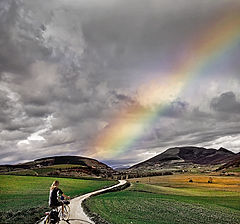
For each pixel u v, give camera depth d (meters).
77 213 24.08
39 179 100.44
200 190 98.50
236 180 148.00
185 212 36.75
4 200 40.53
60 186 83.75
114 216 25.14
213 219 33.66
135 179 167.50
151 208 36.81
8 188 67.44
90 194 56.00
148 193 68.81
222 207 49.88
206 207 46.88
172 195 69.62
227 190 99.56
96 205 33.47
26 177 104.00
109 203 37.88
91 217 21.80
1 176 101.12
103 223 19.52
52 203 16.62
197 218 32.88
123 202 40.94
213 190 99.06
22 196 49.12
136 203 41.12
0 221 18.41
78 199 41.88
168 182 142.50
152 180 156.25
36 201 38.38
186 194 77.12
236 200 64.56
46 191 62.12
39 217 20.56
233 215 39.97
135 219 25.81
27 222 18.31
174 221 28.64
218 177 167.12
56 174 176.00
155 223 25.16
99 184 97.75
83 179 128.75
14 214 21.53
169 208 39.22
